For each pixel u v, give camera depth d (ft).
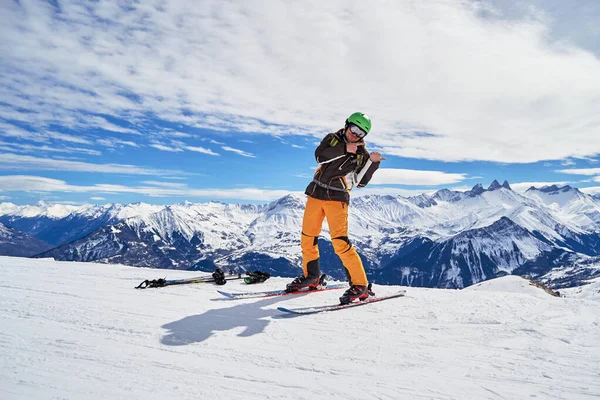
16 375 8.71
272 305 15.33
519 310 13.62
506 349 10.09
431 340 10.93
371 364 9.34
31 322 12.80
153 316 13.56
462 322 12.48
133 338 11.25
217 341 11.00
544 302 14.74
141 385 8.26
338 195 16.48
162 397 7.73
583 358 9.33
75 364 9.37
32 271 24.98
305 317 13.47
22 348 10.41
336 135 16.14
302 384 8.30
